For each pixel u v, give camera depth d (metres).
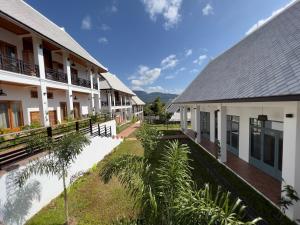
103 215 5.93
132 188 3.52
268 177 8.19
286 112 5.41
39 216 5.86
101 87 28.73
